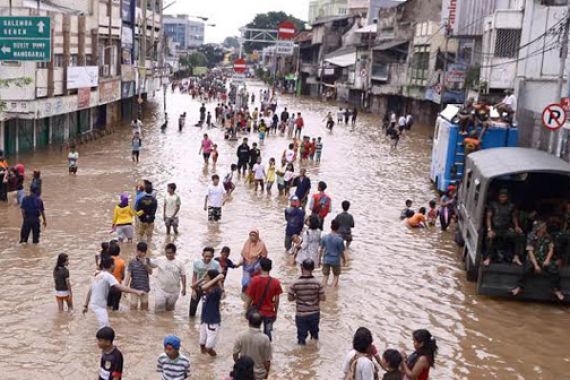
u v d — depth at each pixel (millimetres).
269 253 18000
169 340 8812
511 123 23875
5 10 28609
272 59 134250
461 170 24359
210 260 12992
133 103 56031
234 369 7699
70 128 38938
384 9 71812
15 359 11164
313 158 35594
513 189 16500
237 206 23719
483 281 15031
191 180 28031
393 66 66688
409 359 8289
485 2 43312
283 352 11992
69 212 21375
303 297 12086
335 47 96438
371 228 21469
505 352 12469
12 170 22250
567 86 25750
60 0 38000
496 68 36969
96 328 12500
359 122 60406
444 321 13852
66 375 10703
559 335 13375
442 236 20984
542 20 31984
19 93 29328
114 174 28453
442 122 27188
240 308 13977
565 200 15711
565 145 24844
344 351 12164
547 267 14555
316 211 19328
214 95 78562
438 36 54094
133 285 13430
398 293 15438
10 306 13406
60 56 33875
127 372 10859
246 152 29141
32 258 16547
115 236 18812
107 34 43188
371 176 31141
